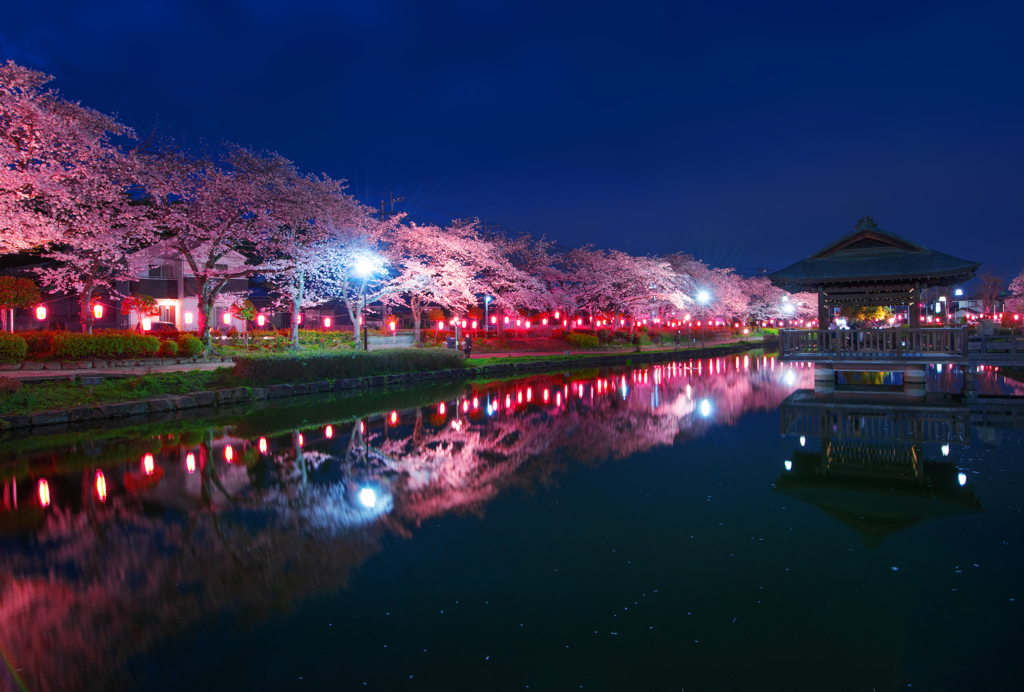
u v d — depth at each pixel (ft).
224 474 30.19
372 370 77.51
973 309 224.94
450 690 12.08
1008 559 18.12
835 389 58.85
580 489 27.02
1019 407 46.93
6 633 14.67
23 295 67.97
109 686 12.48
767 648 13.42
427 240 97.91
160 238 76.79
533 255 147.02
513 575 17.62
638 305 151.43
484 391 70.33
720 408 52.80
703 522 22.17
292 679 12.59
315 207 76.23
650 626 14.52
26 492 26.96
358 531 21.75
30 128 62.44
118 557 19.39
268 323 137.59
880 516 22.38
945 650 13.19
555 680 12.36
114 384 53.57
